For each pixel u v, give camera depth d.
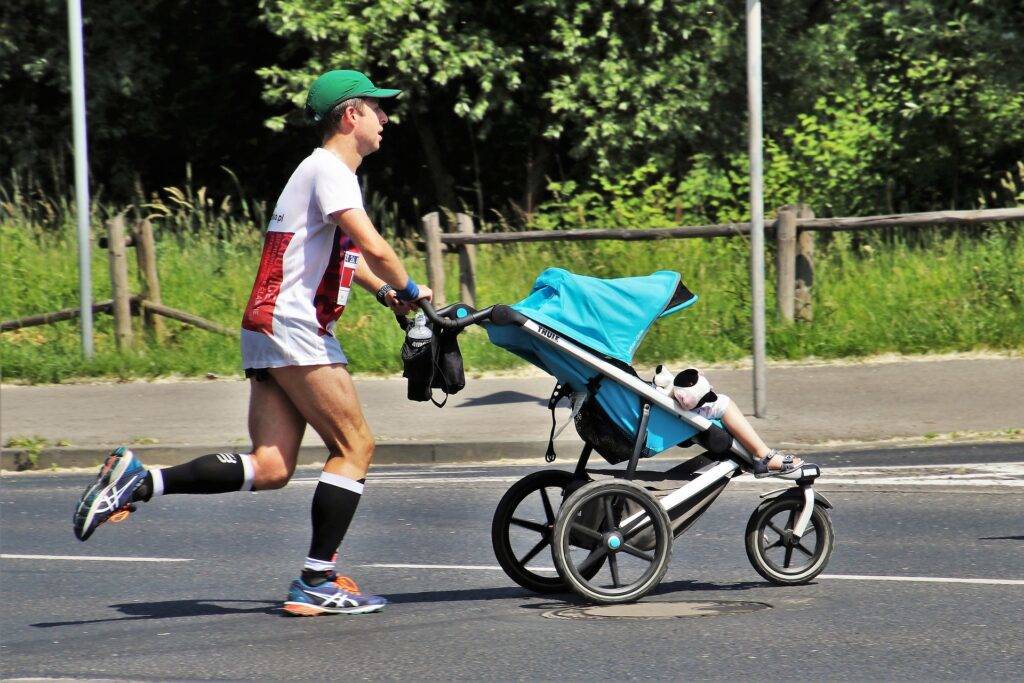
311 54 84.94
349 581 22.55
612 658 19.19
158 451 38.38
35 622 21.97
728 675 18.28
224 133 102.38
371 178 100.62
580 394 22.91
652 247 56.94
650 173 80.50
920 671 18.38
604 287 22.83
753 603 22.42
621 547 22.47
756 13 40.16
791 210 50.78
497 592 23.73
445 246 54.66
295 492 33.75
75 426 41.94
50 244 63.88
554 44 80.88
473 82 84.75
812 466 23.44
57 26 91.12
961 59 75.06
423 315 21.97
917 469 34.00
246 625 21.52
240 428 41.19
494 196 98.19
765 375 44.72
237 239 64.62
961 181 80.56
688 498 23.00
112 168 99.75
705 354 50.25
